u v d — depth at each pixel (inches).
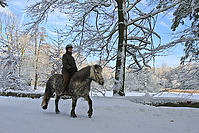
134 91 1221.1
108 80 495.5
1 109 252.4
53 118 206.8
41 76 846.5
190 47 422.3
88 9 515.8
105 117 242.7
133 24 534.9
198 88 389.1
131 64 538.9
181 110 313.4
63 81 247.4
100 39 523.8
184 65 418.3
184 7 400.8
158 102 379.6
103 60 560.4
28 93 463.8
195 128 202.5
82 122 197.5
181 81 403.9
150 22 518.6
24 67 1045.2
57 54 653.9
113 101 373.7
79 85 229.5
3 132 131.6
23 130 143.0
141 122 220.2
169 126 206.5
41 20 510.9
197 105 363.6
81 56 543.8
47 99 267.6
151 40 532.1
